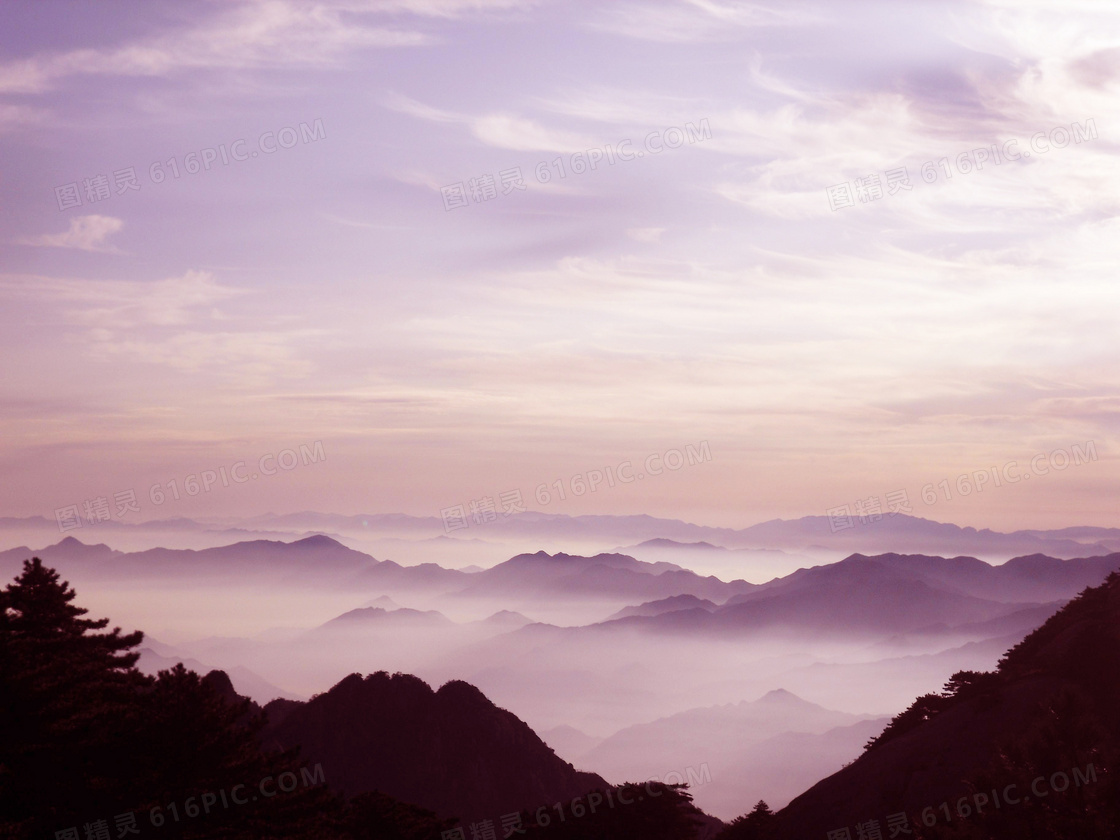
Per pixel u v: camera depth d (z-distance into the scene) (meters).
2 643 34.06
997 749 36.06
